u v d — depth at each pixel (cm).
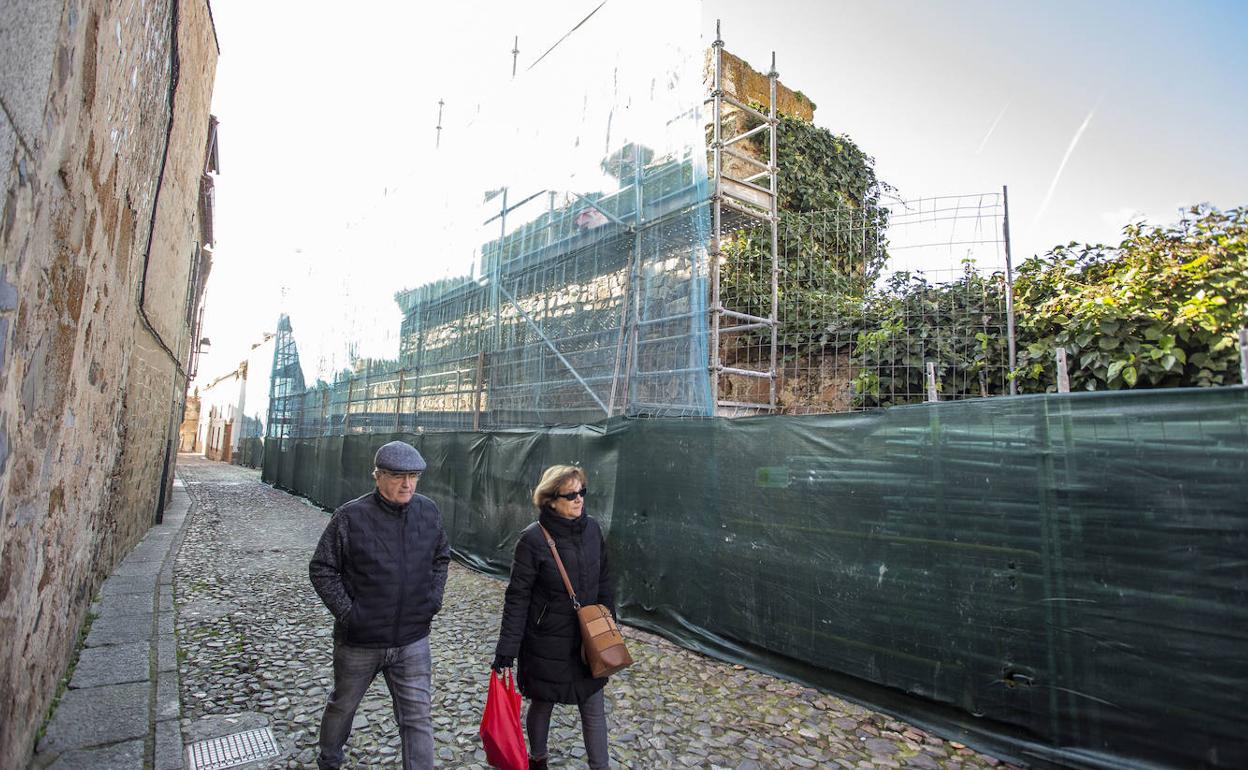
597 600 296
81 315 307
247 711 382
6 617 238
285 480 1939
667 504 553
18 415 218
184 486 1956
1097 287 566
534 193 986
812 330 798
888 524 399
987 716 348
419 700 282
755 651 470
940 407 382
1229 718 275
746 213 832
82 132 249
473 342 1098
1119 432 314
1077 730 316
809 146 1098
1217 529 284
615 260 809
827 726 377
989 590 352
